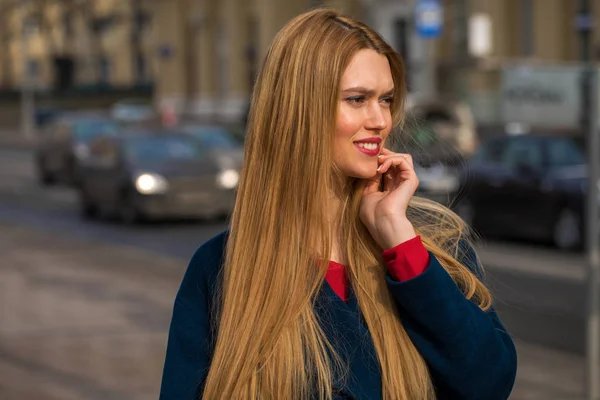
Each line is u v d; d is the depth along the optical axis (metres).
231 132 30.31
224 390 3.02
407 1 47.88
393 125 3.38
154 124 40.28
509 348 3.07
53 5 84.88
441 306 2.93
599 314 9.39
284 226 3.12
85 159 25.33
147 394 8.68
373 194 3.17
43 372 9.48
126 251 18.75
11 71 90.62
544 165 19.14
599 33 39.91
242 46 62.25
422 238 3.19
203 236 21.33
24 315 12.41
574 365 9.55
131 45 79.44
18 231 22.44
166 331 11.37
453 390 3.00
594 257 8.09
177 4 67.56
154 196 22.94
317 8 3.24
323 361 2.98
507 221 19.66
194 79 67.38
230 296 3.12
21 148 60.81
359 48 3.12
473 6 44.75
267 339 3.04
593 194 8.01
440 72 45.28
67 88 80.88
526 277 15.11
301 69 3.11
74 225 23.77
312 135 3.09
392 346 3.00
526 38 44.66
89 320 12.05
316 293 3.07
